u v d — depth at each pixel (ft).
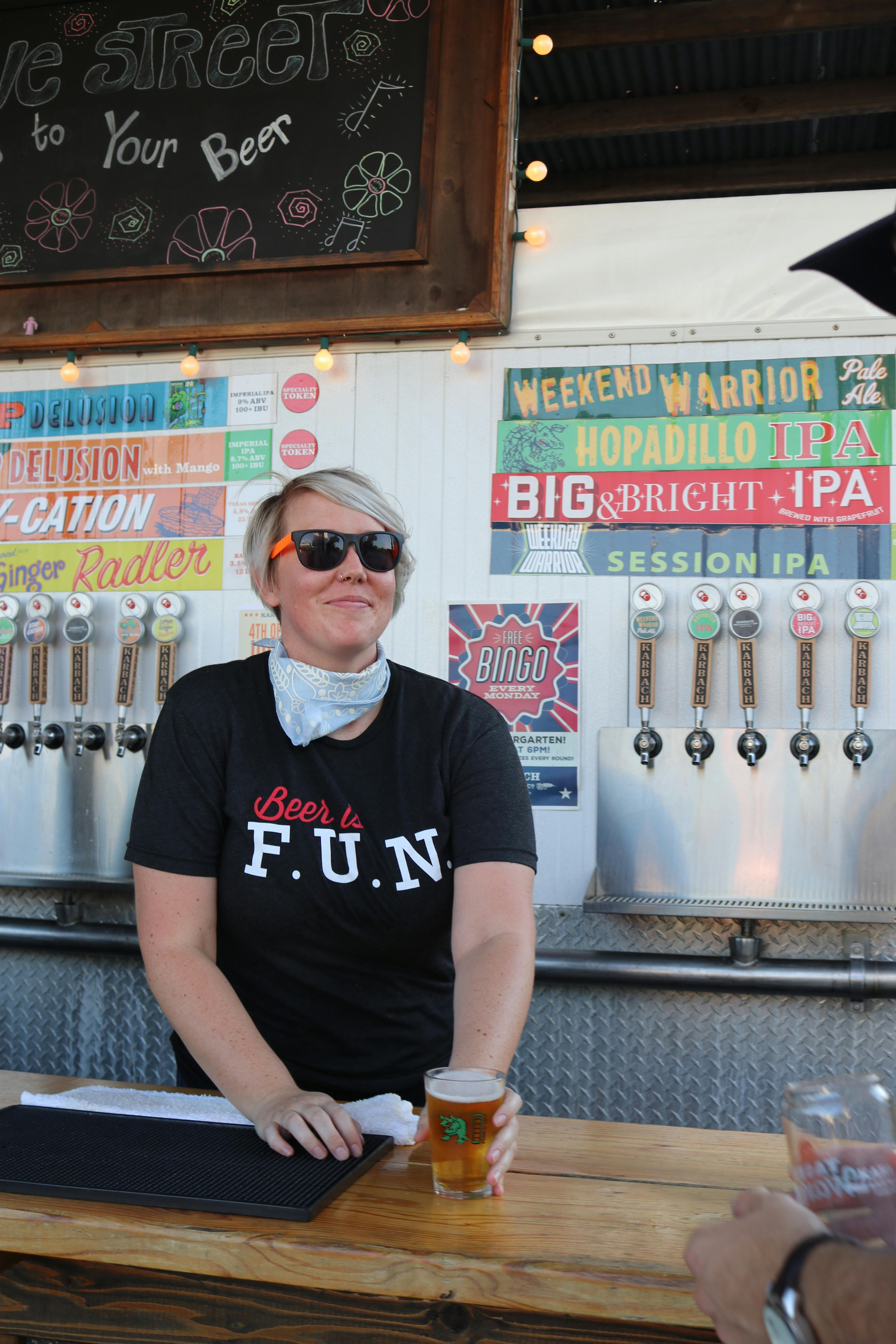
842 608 8.12
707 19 10.93
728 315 8.44
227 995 4.15
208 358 9.18
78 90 9.27
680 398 8.48
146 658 9.11
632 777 8.12
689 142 13.93
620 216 8.63
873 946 7.90
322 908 4.54
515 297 8.71
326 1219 3.10
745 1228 2.30
